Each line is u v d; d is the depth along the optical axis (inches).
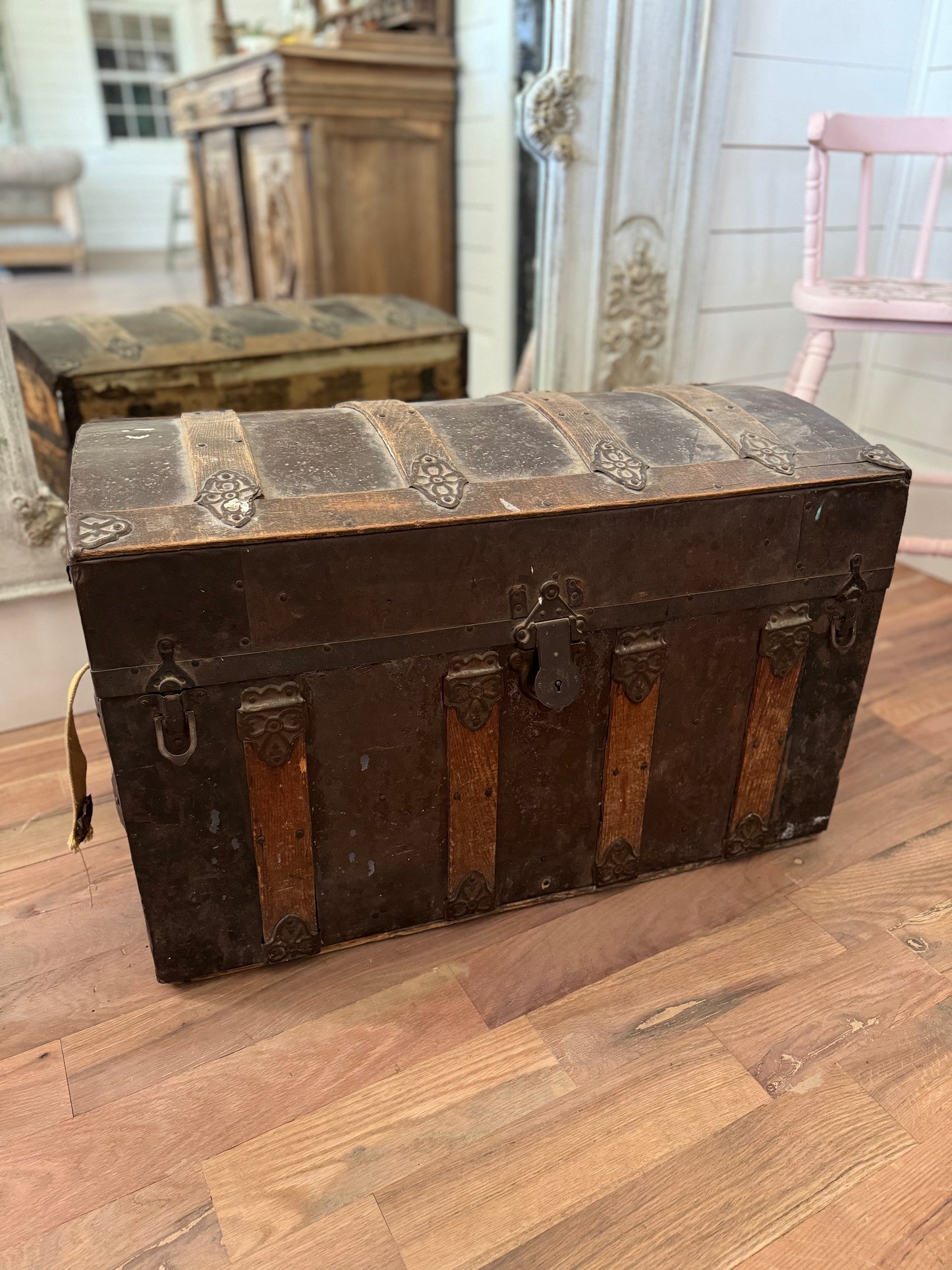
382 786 41.0
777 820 50.4
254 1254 32.3
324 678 37.8
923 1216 33.5
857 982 43.4
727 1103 37.6
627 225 74.0
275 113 106.7
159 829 38.3
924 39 79.4
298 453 39.4
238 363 71.3
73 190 232.2
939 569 86.2
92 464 37.7
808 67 75.4
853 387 92.1
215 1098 37.9
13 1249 32.5
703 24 68.2
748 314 83.5
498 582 38.6
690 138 71.9
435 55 111.0
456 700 39.8
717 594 42.4
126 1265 31.9
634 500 39.1
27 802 55.4
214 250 142.3
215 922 41.5
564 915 47.3
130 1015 41.7
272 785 38.7
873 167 79.7
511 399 46.9
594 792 45.3
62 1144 36.1
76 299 198.1
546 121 68.1
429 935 46.1
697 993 42.8
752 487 40.8
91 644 34.2
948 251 80.6
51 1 240.5
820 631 45.5
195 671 35.8
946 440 84.0
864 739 61.8
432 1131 36.6
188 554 33.9
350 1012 41.8
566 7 64.8
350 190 112.2
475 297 122.5
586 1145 36.0
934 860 51.2
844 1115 37.1
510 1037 40.7
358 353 75.9
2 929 46.3
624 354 78.8
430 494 37.6
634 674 42.3
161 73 261.3
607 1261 32.0
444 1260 32.1
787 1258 32.2
